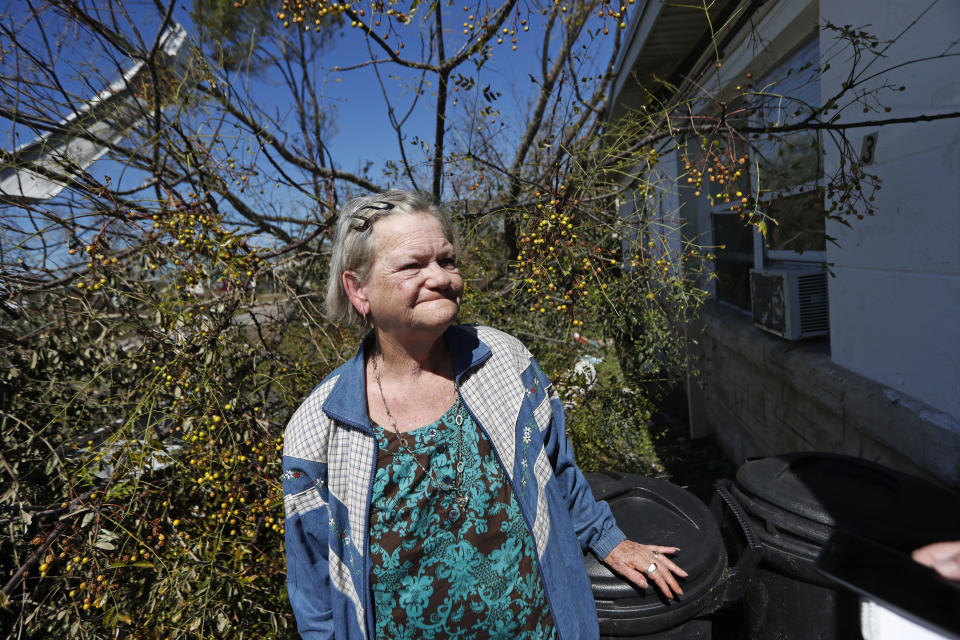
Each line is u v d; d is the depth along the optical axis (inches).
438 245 51.5
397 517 49.8
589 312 120.5
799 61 133.1
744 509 67.7
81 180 92.8
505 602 50.6
